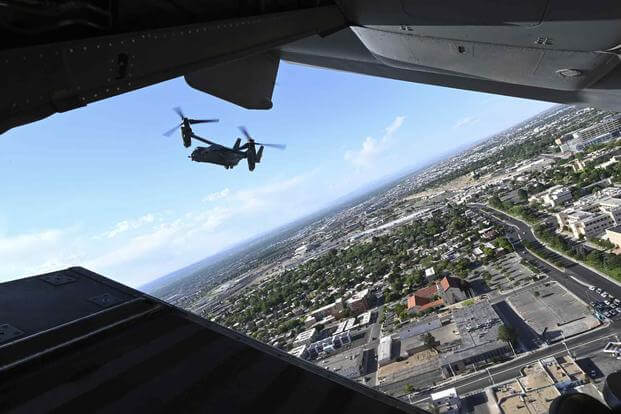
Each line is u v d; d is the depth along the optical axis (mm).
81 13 5129
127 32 5785
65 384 4090
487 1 9789
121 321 5426
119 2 5574
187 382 4410
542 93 15250
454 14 10477
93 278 6824
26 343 4570
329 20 10820
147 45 5895
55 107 5035
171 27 6305
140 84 6051
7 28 4590
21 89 4508
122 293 6418
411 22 11266
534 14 9781
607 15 9398
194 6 6840
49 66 4715
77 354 4633
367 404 4871
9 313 5250
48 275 6711
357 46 14633
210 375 4602
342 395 4914
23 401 3793
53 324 5141
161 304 6242
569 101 15141
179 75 6711
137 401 3965
